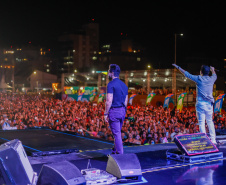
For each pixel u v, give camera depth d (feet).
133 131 40.83
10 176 9.00
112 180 11.08
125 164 11.46
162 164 14.03
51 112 69.21
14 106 81.76
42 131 26.89
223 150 17.65
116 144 14.30
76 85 203.21
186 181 11.37
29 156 16.20
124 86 14.53
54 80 288.30
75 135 24.41
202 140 15.46
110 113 14.29
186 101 110.83
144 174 12.30
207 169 13.12
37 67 377.91
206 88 18.28
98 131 44.45
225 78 204.03
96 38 367.25
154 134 40.14
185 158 14.65
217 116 57.16
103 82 191.62
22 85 290.97
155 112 62.34
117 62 296.30
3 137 23.25
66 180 9.39
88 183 10.55
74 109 69.15
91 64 354.54
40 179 9.95
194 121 51.98
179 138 14.98
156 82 181.88
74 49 364.17
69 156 16.08
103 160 14.93
